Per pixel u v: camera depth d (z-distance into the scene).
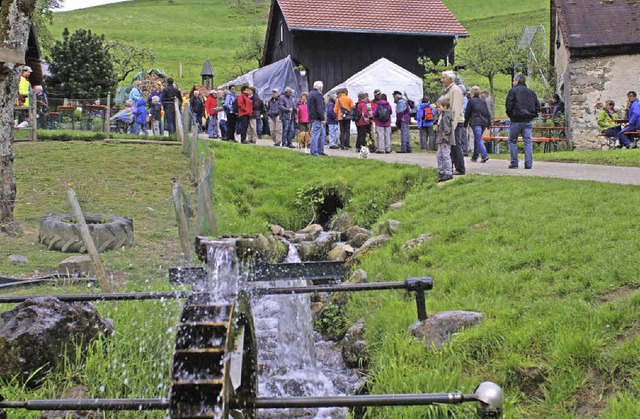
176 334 5.68
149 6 123.44
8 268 11.67
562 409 6.70
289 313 11.49
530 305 8.48
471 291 9.62
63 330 7.66
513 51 38.47
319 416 8.35
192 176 19.80
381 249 13.59
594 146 31.05
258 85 35.78
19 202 16.39
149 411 7.05
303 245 15.95
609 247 9.49
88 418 6.90
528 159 19.00
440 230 12.84
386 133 25.55
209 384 5.52
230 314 5.79
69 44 42.12
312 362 9.94
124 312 9.13
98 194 17.72
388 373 7.93
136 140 24.47
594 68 31.00
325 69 37.34
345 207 18.81
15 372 7.34
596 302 8.12
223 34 103.19
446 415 7.05
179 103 26.73
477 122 21.38
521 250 10.52
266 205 19.64
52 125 27.80
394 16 38.03
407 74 35.03
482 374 7.57
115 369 7.72
